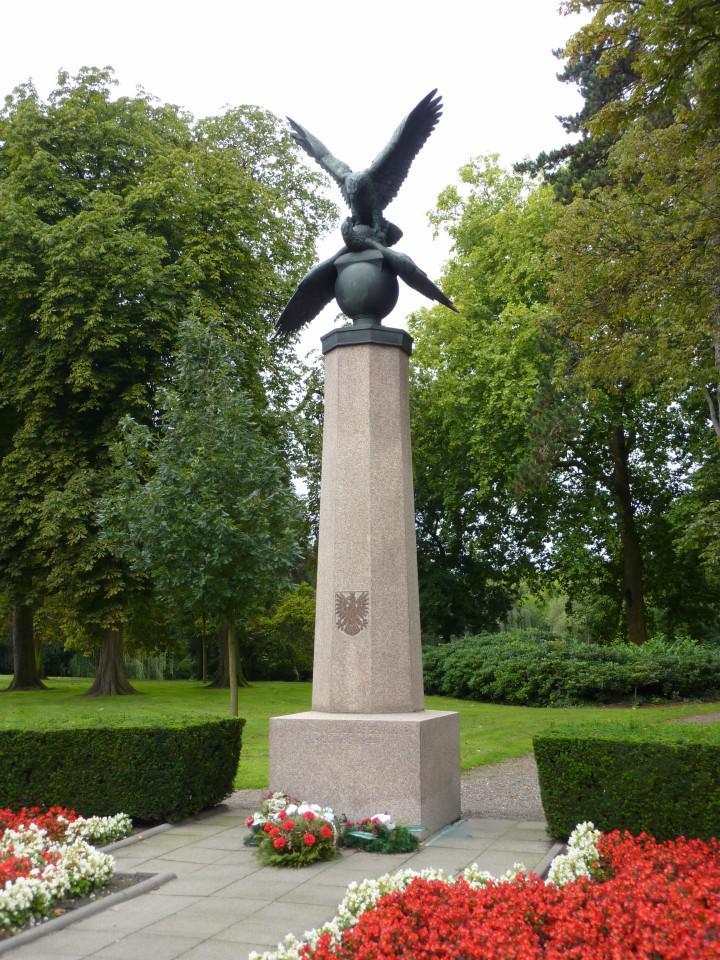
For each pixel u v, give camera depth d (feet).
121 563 68.54
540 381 79.36
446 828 28.04
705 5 29.53
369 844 24.94
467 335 91.81
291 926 18.67
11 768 29.45
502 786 37.37
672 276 44.01
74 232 68.03
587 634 111.45
